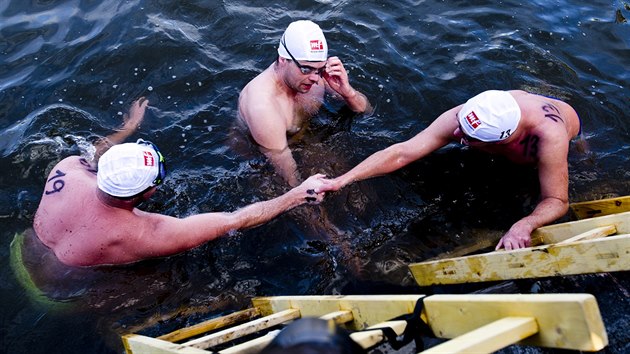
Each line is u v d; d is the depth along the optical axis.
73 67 5.16
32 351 3.16
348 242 3.86
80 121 4.66
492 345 1.91
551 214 3.67
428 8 5.95
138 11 5.75
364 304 2.65
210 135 4.57
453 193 4.16
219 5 5.83
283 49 4.30
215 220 3.72
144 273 3.54
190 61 5.23
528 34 5.65
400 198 4.13
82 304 3.38
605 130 4.69
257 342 2.51
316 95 4.82
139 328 3.29
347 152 4.45
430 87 5.06
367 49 5.41
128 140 4.51
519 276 3.07
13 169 4.25
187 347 2.49
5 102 4.84
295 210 3.99
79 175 3.56
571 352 3.00
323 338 1.58
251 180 4.21
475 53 5.41
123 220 3.37
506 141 3.96
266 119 4.29
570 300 1.88
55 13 5.78
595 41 5.62
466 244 3.84
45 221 3.51
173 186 4.16
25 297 3.40
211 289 3.53
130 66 5.16
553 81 5.14
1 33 5.54
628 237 2.62
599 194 4.12
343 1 5.98
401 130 4.66
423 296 2.41
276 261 3.72
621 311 3.28
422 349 2.37
